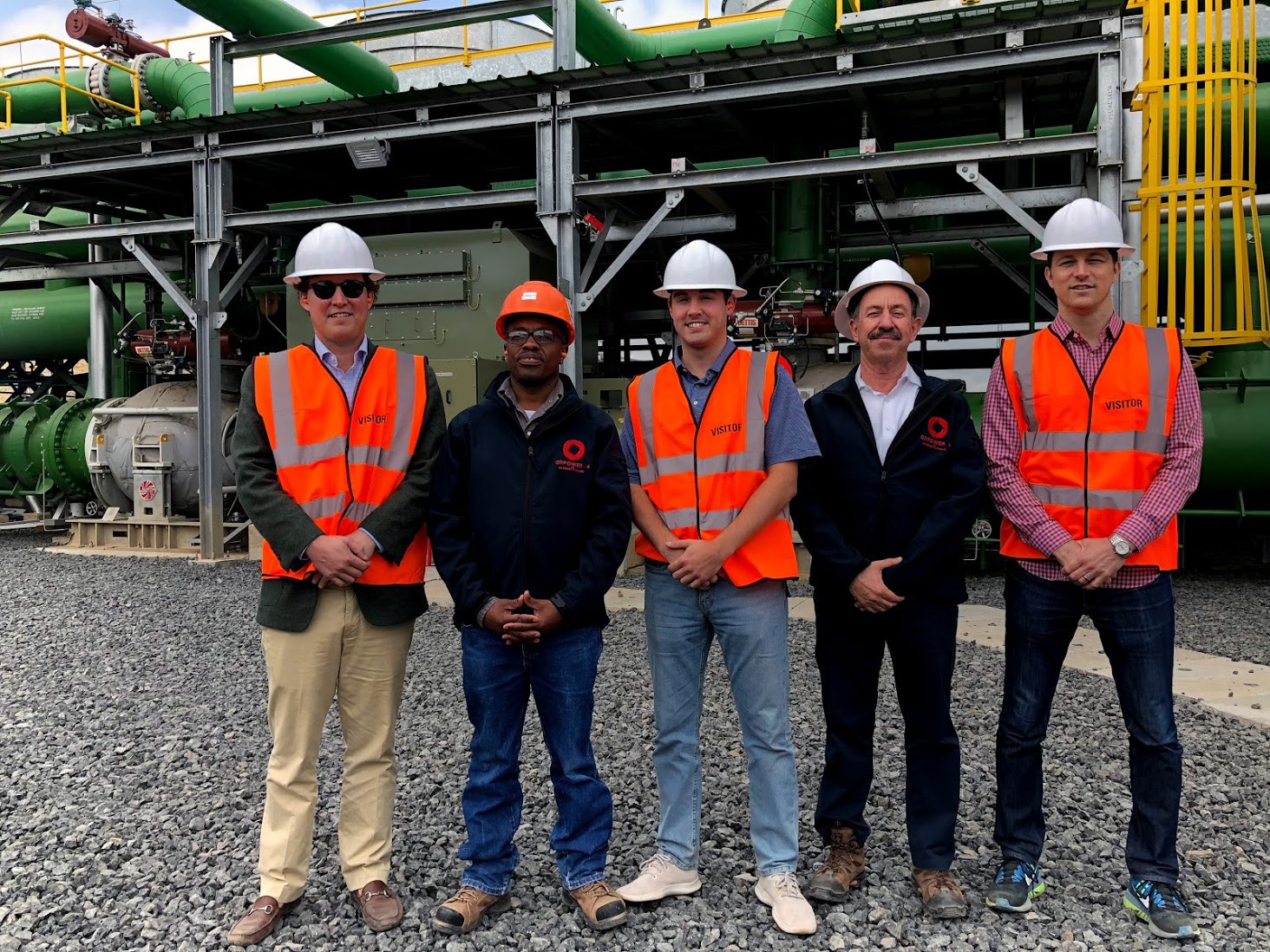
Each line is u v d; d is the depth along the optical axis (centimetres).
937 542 290
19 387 1703
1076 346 304
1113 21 710
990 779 407
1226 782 402
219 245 1013
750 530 296
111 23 1312
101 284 1319
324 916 303
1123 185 723
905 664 305
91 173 1048
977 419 923
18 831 371
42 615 782
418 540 313
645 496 317
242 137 1022
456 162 1119
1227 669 586
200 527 1052
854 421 309
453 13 930
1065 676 564
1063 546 291
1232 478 895
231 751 458
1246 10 802
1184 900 301
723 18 1254
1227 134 865
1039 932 289
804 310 938
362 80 1227
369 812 306
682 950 282
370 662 303
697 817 315
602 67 818
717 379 312
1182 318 1000
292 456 297
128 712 524
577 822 298
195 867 339
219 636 699
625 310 1334
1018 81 773
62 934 296
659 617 313
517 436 295
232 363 1215
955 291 1157
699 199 1112
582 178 882
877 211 852
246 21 991
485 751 297
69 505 1369
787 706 310
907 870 326
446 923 288
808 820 370
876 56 782
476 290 999
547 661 295
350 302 302
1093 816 369
